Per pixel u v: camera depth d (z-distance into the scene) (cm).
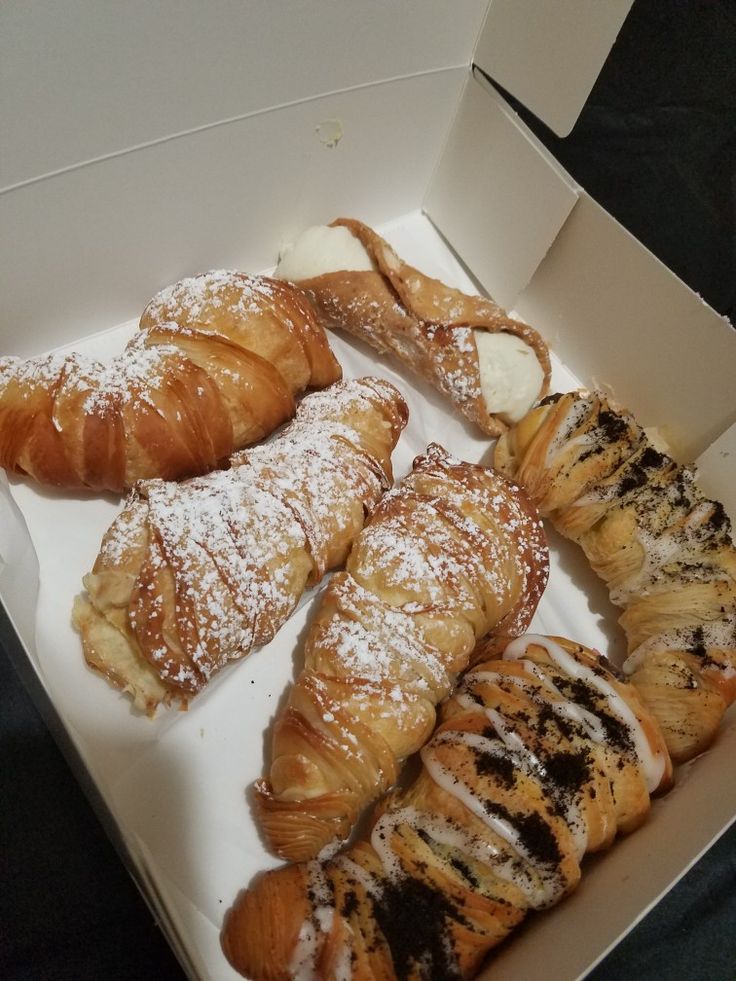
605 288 32
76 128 24
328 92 29
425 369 32
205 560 23
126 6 22
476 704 24
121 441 25
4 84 21
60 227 26
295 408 30
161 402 26
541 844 22
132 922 24
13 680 26
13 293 27
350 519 27
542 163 31
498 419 32
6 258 26
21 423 25
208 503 24
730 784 22
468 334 30
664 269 29
